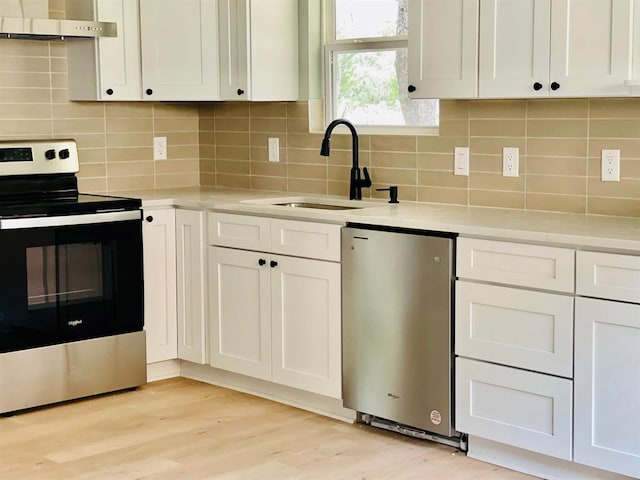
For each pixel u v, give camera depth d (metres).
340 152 4.66
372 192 4.53
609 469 3.14
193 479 3.40
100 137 4.97
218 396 4.43
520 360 3.33
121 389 4.50
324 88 4.80
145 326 4.59
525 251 3.29
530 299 3.28
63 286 4.21
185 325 4.66
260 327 4.29
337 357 3.96
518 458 3.46
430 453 3.64
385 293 3.73
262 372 4.30
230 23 4.71
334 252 3.92
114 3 4.64
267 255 4.21
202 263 4.54
